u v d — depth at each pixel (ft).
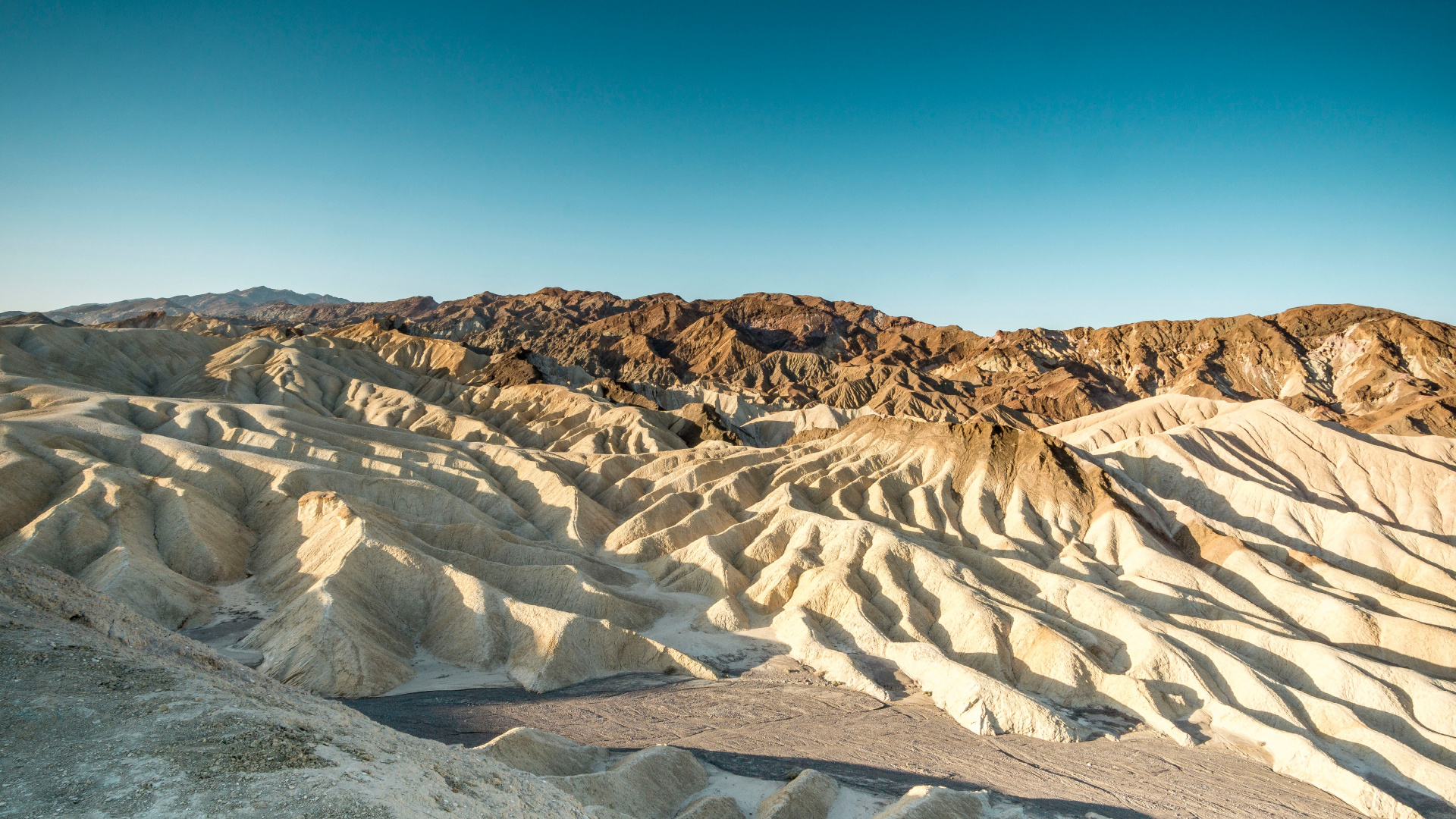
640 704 178.91
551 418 542.98
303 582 214.90
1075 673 197.16
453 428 473.67
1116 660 208.54
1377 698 182.39
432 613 209.97
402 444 382.22
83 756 55.01
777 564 263.70
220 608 209.05
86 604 91.25
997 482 325.62
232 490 271.49
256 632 187.93
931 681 196.54
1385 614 223.30
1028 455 330.95
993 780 150.20
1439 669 201.87
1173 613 232.94
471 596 208.03
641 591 261.85
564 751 132.36
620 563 291.58
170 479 249.75
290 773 56.70
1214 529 290.15
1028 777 152.66
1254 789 152.87
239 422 355.97
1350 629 218.79
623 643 207.21
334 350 599.98
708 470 377.09
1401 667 202.18
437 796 61.77
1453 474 321.32
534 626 199.72
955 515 317.83
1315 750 161.68
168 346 527.81
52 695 63.00
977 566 267.59
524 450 397.80
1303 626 229.45
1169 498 329.31
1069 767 158.81
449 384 614.34
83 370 447.01
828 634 230.27
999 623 216.54
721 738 161.99
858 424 410.31
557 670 187.62
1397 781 157.99
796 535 281.54
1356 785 150.92
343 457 327.67
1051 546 289.53
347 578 204.44
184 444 288.10
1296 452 354.13
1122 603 227.20
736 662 214.07
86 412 314.96
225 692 72.74
